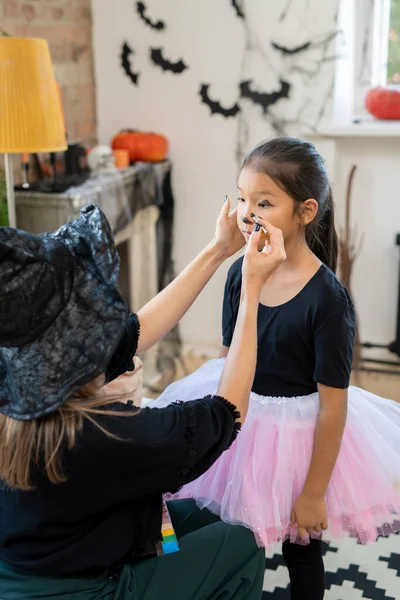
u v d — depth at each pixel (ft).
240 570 4.03
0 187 6.80
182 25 9.07
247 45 8.87
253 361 3.73
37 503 3.36
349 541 6.13
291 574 4.57
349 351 4.12
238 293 4.58
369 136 8.77
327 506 4.27
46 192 7.47
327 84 8.66
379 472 4.36
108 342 3.09
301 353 4.23
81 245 3.20
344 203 9.22
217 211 9.63
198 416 3.44
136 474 3.32
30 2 8.11
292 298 4.19
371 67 9.19
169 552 3.76
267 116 9.04
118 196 8.23
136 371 5.57
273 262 3.72
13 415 3.12
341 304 4.09
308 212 4.13
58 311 3.05
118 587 3.50
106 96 9.68
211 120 9.32
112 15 9.32
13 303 2.95
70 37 8.96
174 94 9.38
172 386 4.98
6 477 3.25
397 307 9.20
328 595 5.47
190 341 10.08
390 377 9.29
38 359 3.06
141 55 9.36
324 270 4.21
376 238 9.21
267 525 4.06
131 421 3.31
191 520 4.33
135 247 9.04
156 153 9.19
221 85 9.13
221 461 4.35
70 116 9.12
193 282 4.29
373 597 5.44
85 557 3.45
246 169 4.10
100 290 3.13
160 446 3.29
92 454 3.21
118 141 9.18
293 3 8.52
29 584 3.42
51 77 6.48
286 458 4.21
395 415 4.82
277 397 4.37
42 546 3.42
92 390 3.34
